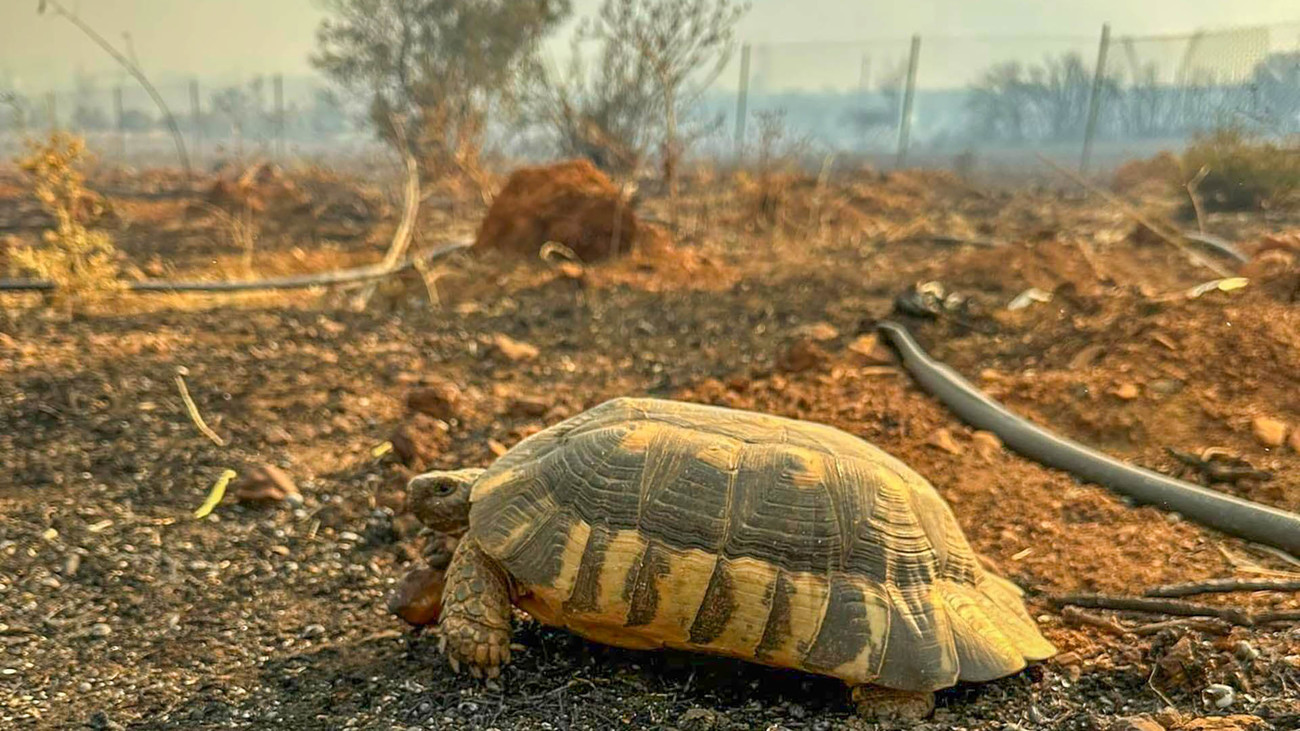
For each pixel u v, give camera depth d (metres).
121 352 1.00
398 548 0.63
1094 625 0.52
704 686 0.47
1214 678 0.45
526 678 0.48
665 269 1.47
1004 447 0.78
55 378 0.90
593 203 1.56
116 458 0.75
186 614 0.55
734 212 2.03
